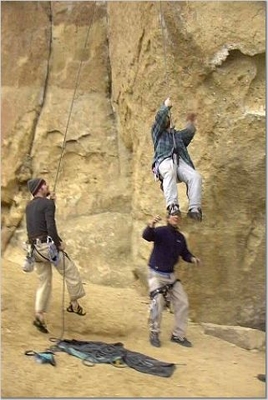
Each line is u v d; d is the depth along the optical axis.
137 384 6.09
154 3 8.46
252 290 8.25
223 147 8.07
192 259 7.46
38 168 10.46
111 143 10.08
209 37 7.95
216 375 6.58
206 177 8.15
